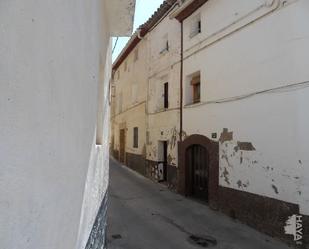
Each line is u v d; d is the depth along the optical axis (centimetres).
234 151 865
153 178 1479
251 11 811
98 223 387
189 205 1011
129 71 2005
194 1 1065
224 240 688
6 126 89
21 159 100
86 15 229
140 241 666
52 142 135
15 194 96
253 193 783
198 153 1098
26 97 103
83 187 233
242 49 845
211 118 985
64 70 154
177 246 645
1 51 85
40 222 120
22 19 99
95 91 307
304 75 650
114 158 2461
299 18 664
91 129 277
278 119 711
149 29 1580
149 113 1566
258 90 779
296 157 657
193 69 1113
